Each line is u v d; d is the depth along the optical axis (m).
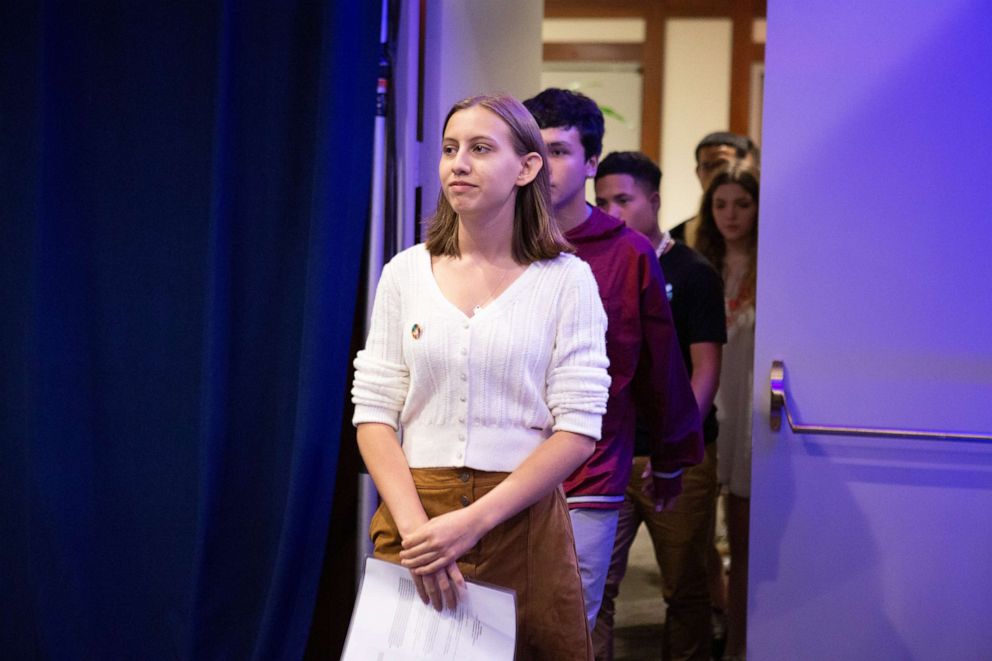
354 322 2.85
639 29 7.50
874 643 2.62
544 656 1.77
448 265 1.81
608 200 3.11
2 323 2.85
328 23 2.56
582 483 2.26
